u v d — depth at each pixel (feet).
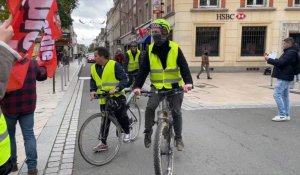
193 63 75.92
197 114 27.02
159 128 12.92
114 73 16.02
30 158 13.55
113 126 16.10
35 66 13.47
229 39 75.66
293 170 14.67
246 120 24.72
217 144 18.49
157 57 14.52
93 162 15.11
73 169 14.79
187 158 16.16
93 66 16.48
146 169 14.92
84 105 31.53
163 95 14.64
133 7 144.25
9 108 12.70
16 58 6.73
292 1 74.74
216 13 74.74
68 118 25.29
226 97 36.91
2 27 6.57
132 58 29.89
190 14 74.74
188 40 75.36
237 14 74.84
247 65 76.38
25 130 13.43
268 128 22.22
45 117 25.41
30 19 9.07
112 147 16.06
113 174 14.30
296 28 75.36
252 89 44.09
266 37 75.77
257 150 17.43
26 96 13.00
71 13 80.38
